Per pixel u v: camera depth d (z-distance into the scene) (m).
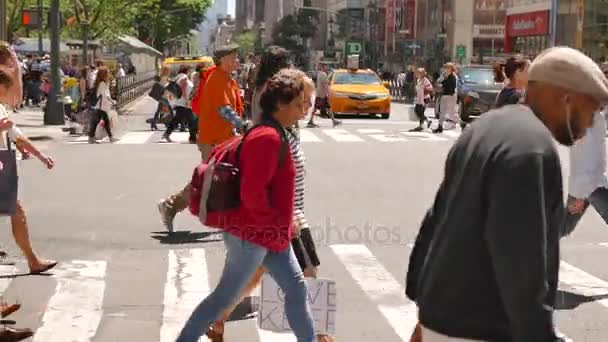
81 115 28.28
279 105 6.20
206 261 11.20
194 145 25.89
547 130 3.73
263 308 7.03
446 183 4.04
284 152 6.19
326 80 37.19
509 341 3.74
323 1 197.50
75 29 61.88
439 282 3.85
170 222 12.73
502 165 3.62
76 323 8.54
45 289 9.77
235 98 11.55
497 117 3.82
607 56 58.50
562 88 3.89
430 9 103.75
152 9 105.06
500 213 3.58
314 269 7.61
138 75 61.72
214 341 7.55
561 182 3.71
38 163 21.14
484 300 3.76
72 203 15.47
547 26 69.19
